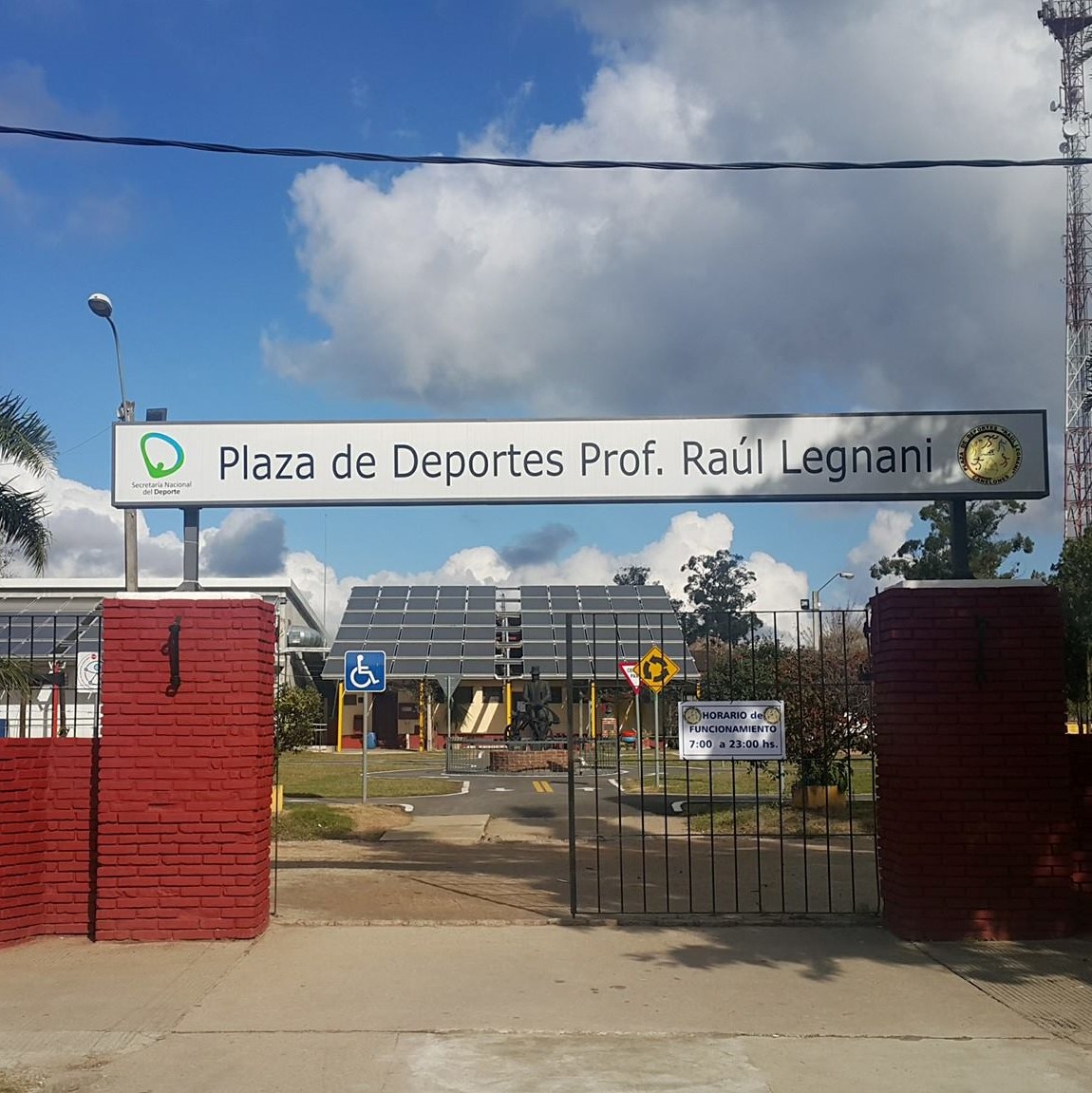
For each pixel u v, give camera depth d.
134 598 8.55
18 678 10.44
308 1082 5.55
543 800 21.69
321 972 7.51
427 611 48.72
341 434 9.55
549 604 46.81
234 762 8.44
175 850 8.39
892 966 7.69
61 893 8.62
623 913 9.23
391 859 12.87
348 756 40.31
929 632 8.55
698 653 34.22
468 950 8.11
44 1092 5.45
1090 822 8.80
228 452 9.52
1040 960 7.81
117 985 7.23
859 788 21.45
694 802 19.53
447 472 9.53
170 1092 5.44
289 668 46.44
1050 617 8.55
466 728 47.38
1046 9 40.25
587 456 9.52
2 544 14.05
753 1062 5.84
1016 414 9.41
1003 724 8.47
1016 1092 5.43
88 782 8.73
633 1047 6.06
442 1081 5.56
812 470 9.46
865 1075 5.66
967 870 8.38
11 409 13.84
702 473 9.49
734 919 9.02
